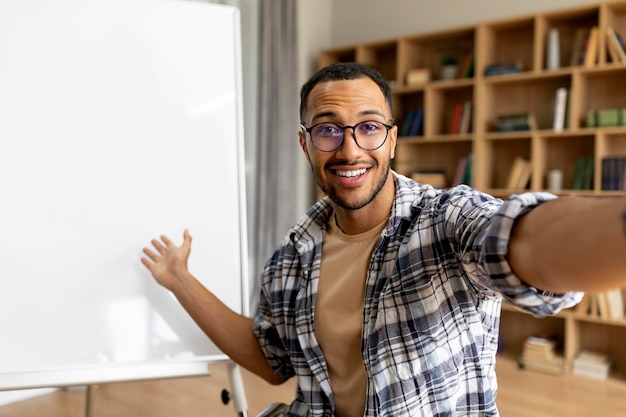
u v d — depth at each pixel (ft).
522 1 11.47
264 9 12.17
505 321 11.94
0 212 4.11
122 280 4.41
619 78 10.41
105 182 4.45
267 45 12.23
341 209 3.52
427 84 11.85
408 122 12.51
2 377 4.04
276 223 12.35
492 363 3.33
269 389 9.29
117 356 4.32
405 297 3.16
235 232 4.89
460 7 12.35
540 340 10.50
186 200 4.73
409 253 3.15
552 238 1.95
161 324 4.46
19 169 4.19
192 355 4.49
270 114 12.39
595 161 10.05
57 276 4.23
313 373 3.62
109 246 4.41
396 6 13.37
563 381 9.78
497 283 2.21
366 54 13.03
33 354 4.11
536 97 11.39
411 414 3.15
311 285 3.65
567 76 10.75
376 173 3.27
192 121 4.84
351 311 3.46
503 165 11.84
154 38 4.76
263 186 12.23
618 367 10.55
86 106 4.45
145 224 4.54
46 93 4.33
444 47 12.55
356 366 3.45
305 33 13.73
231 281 4.81
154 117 4.69
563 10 10.25
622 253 1.72
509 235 2.18
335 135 3.23
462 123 11.71
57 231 4.26
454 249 2.94
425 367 3.12
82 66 4.47
